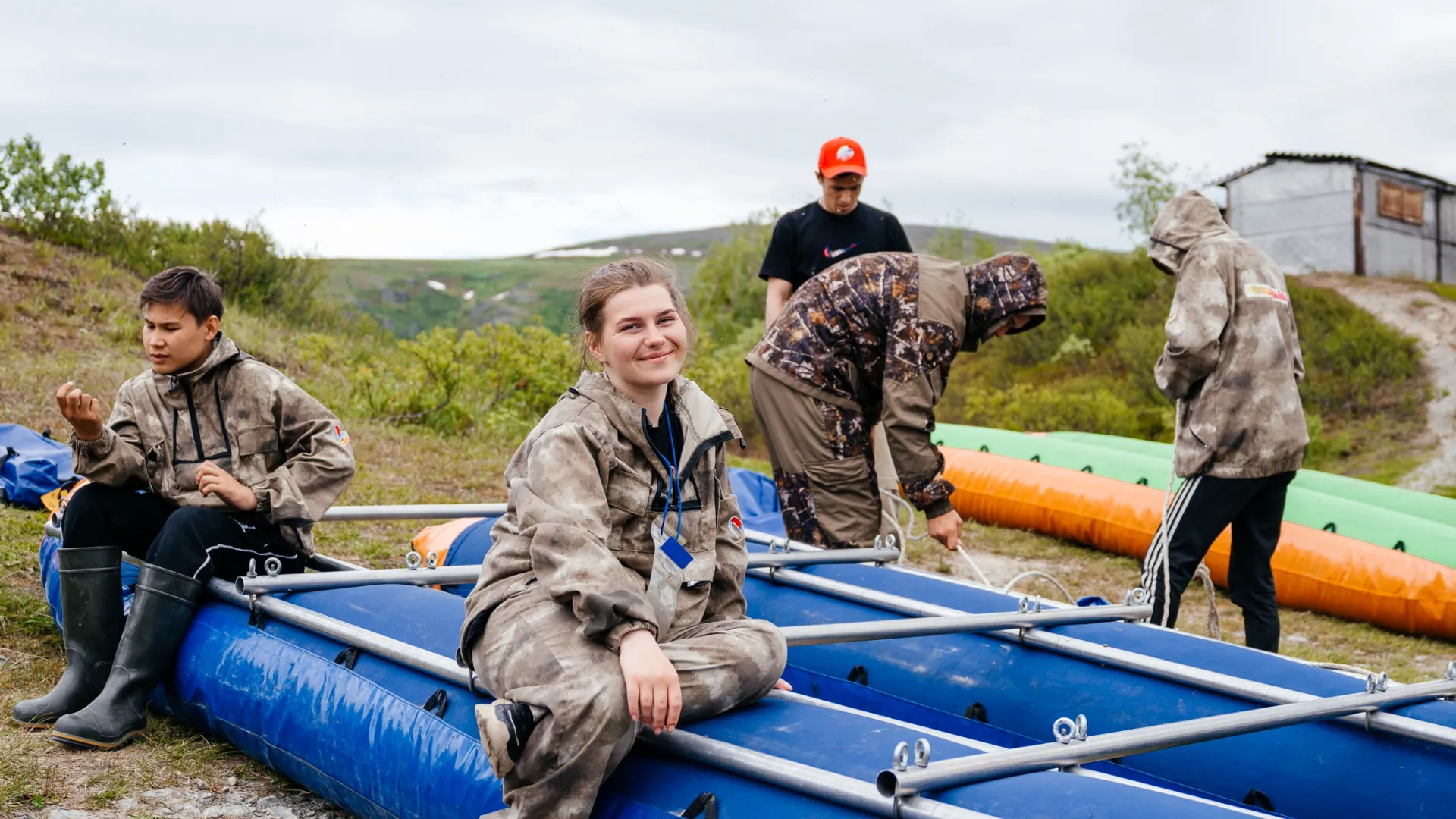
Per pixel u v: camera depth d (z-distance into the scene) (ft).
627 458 7.97
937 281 13.67
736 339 60.70
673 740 7.62
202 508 11.28
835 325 14.14
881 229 19.21
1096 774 7.26
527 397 33.06
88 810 9.40
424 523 21.08
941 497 13.55
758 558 12.94
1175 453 15.31
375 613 10.52
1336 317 56.85
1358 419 47.57
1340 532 21.71
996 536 25.77
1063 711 10.50
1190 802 6.73
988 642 11.50
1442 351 52.16
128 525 11.60
